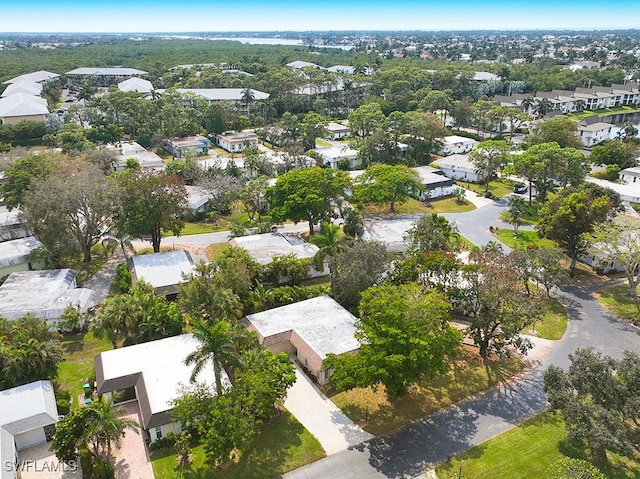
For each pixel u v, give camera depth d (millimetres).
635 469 37438
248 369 41438
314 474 37312
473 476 37125
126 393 45344
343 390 42625
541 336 56000
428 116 131875
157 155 131375
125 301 51000
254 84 197875
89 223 70312
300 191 78688
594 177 114750
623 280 69750
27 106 156000
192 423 38875
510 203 92562
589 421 36375
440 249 65938
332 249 60906
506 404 45250
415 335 41750
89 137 133000
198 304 54469
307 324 53750
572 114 184500
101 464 36656
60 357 46500
